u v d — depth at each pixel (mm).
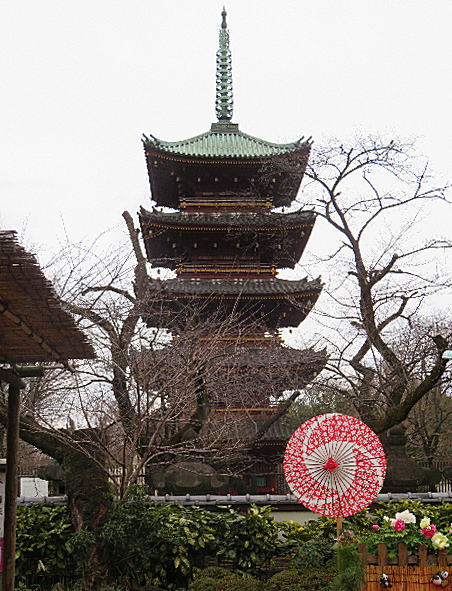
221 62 38281
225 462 22234
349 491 9758
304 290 29953
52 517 13227
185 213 32438
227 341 27156
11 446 9383
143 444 16562
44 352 9719
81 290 15664
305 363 23234
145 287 17750
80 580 12680
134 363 15086
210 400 22094
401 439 20422
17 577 12609
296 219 30438
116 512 12016
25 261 6820
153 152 32281
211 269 31812
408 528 9422
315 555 11688
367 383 21812
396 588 8812
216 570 11906
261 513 13352
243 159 32250
